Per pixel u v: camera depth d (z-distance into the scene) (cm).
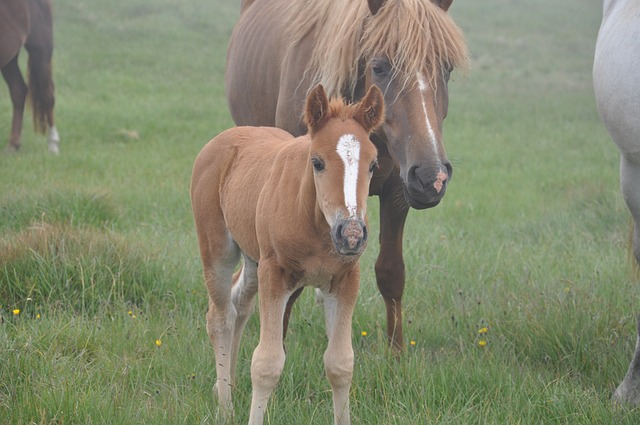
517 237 1350
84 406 653
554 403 681
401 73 733
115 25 3806
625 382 729
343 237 539
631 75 695
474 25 4766
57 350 777
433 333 884
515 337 845
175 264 1013
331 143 561
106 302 897
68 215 1220
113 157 1833
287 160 629
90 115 2325
